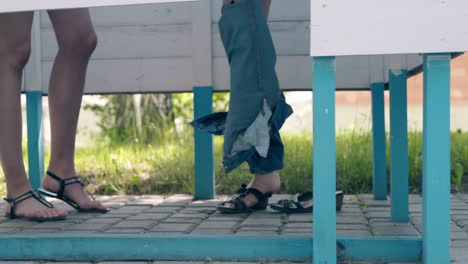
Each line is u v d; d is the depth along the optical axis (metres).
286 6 3.52
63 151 2.88
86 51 2.76
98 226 2.53
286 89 3.54
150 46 3.61
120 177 4.08
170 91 3.61
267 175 2.92
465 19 1.70
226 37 2.19
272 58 2.17
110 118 6.88
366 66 3.51
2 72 2.58
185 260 1.96
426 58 1.75
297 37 3.52
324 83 1.75
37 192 2.81
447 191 1.75
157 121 6.35
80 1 1.80
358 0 1.72
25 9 1.84
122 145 5.80
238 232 2.38
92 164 4.57
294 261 1.92
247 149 2.17
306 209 2.87
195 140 3.47
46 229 2.46
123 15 3.62
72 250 2.00
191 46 3.57
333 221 1.78
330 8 1.72
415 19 1.71
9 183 2.67
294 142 5.28
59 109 2.81
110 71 3.64
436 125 1.75
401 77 2.52
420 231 2.39
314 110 1.76
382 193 3.44
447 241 1.76
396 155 2.59
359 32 1.72
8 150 2.63
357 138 4.90
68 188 2.90
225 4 2.22
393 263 1.90
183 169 4.19
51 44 3.56
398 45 1.71
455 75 8.24
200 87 3.50
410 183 3.88
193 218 2.74
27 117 3.49
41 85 3.54
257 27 2.15
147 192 3.88
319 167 1.77
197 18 3.50
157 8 3.59
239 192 3.01
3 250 2.03
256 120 2.15
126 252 1.99
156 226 2.54
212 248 1.96
